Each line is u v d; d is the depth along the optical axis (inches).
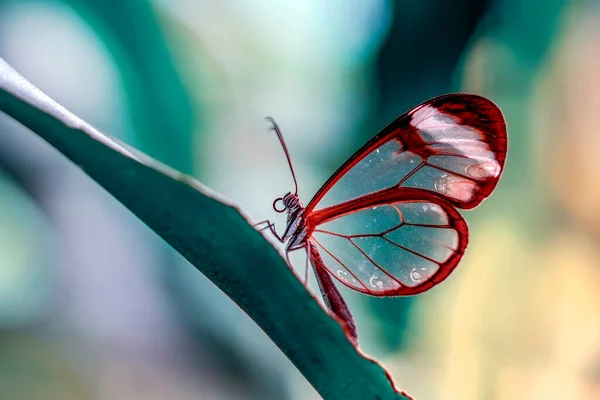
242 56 27.3
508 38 19.7
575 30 18.6
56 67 24.4
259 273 9.9
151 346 23.3
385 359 18.6
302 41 28.0
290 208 15.4
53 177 25.9
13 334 23.7
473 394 18.0
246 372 21.8
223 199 9.4
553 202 18.4
